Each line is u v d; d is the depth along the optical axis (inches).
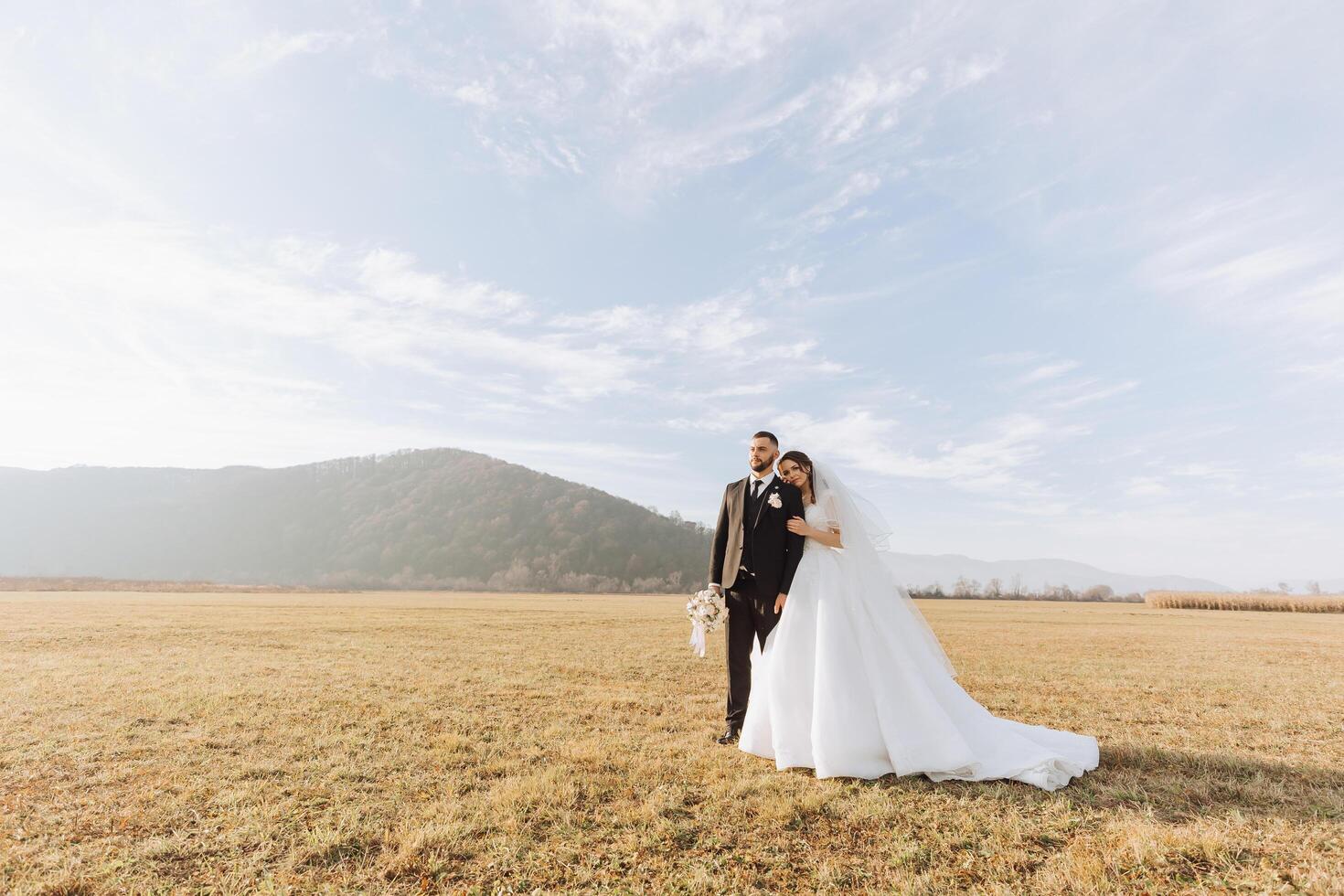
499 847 146.5
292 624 775.7
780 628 215.6
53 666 409.1
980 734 202.1
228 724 259.0
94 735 238.1
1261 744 240.8
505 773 200.8
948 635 827.4
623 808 169.0
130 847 145.2
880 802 169.9
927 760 188.5
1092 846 143.5
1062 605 2556.6
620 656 521.7
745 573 238.1
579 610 1430.9
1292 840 143.3
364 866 137.3
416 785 187.2
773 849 145.3
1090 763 201.0
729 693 249.0
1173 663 510.6
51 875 131.0
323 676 385.4
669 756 219.3
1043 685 388.8
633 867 137.3
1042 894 123.7
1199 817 158.2
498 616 1075.9
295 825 157.9
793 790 181.0
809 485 230.1
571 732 253.4
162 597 1817.2
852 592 210.8
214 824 158.2
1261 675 439.5
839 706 196.9
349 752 222.4
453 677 388.8
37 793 178.4
